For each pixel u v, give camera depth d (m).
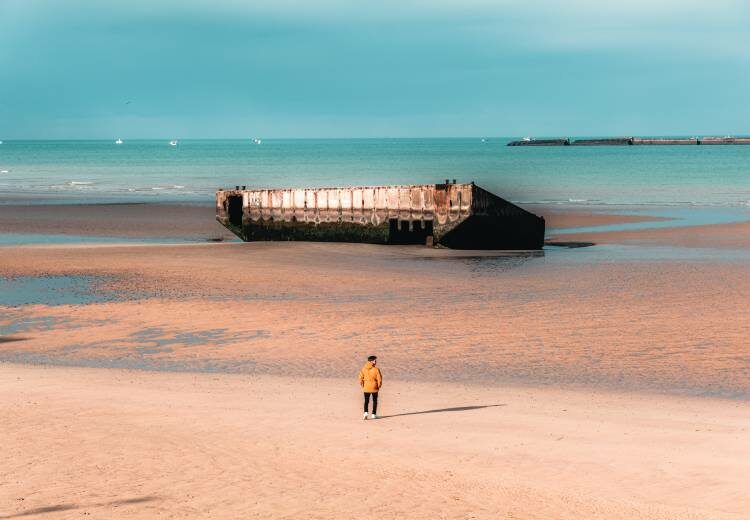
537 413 21.33
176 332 32.12
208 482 15.85
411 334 31.48
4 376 25.16
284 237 66.31
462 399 22.91
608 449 18.09
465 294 39.34
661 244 59.47
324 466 16.88
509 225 57.41
